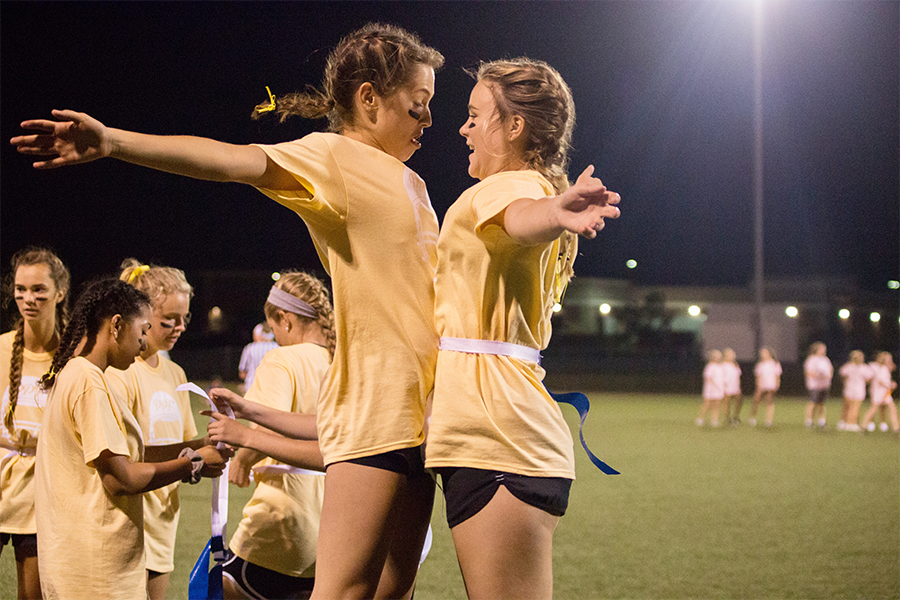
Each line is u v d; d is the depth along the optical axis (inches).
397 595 99.2
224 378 1430.9
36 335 164.6
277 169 84.8
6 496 154.7
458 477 84.4
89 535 119.2
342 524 88.1
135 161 73.3
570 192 70.4
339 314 91.5
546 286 90.7
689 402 1051.9
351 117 98.1
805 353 1820.9
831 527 320.8
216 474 121.3
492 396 85.0
